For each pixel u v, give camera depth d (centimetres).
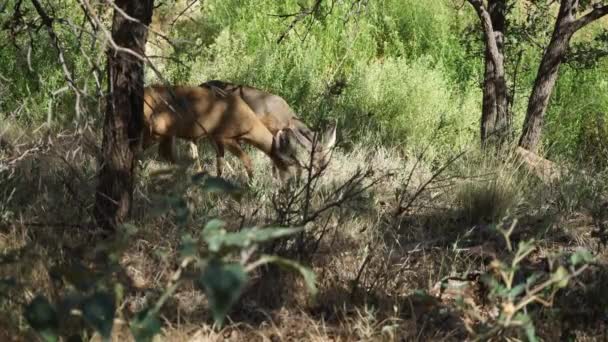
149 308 451
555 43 1233
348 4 1867
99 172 786
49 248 745
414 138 1370
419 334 632
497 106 1243
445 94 1580
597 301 665
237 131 1091
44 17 675
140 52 754
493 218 934
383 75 1559
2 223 798
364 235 841
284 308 680
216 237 386
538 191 1038
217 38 1634
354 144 1242
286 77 1506
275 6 1909
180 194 493
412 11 1969
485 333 535
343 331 645
